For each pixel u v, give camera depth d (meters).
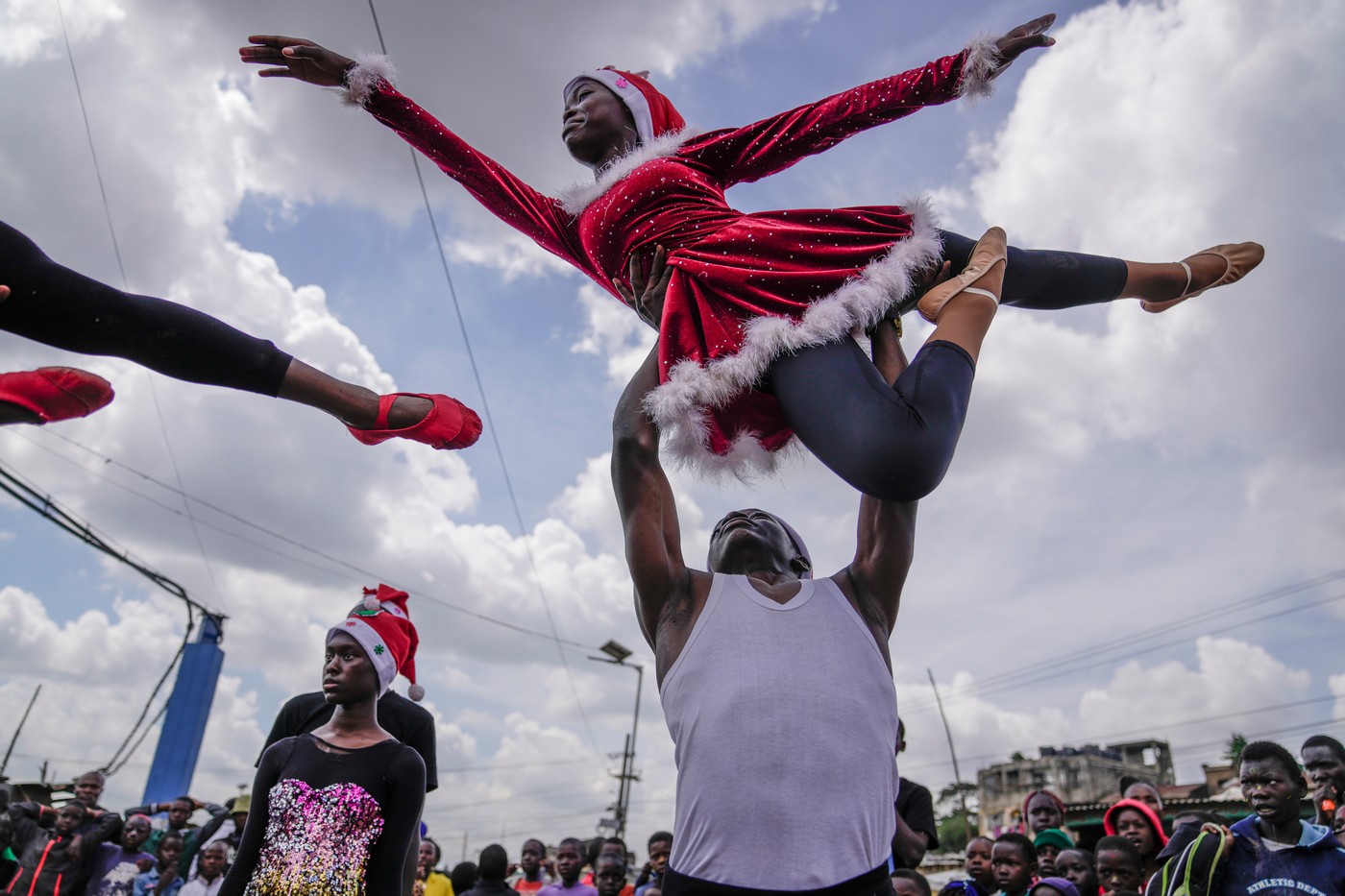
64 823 7.32
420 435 2.34
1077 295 2.80
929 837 4.83
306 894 2.88
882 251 2.45
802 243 2.46
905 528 2.44
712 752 2.14
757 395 2.49
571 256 3.04
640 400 2.51
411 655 3.63
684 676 2.28
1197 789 25.77
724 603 2.37
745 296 2.40
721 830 2.08
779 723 2.13
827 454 2.14
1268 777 4.03
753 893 2.02
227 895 2.99
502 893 7.26
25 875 6.98
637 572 2.42
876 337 2.54
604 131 2.99
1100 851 5.13
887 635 2.45
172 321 2.01
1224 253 3.08
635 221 2.68
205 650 15.88
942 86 2.57
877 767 2.18
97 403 1.97
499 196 3.01
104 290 1.94
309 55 2.82
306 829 2.98
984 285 2.35
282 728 3.92
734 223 2.57
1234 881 4.03
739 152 2.76
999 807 47.75
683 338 2.40
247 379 2.12
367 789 3.07
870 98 2.62
